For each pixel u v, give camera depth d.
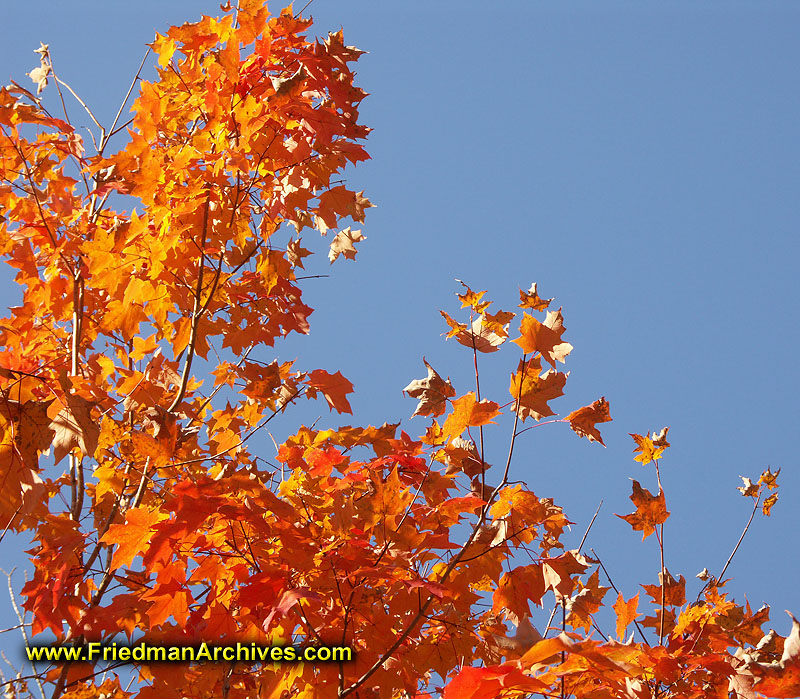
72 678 3.14
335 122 3.67
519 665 1.84
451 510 2.95
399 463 3.21
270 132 3.67
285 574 2.82
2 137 3.95
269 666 2.97
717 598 3.17
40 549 3.23
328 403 3.70
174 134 3.93
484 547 3.02
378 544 2.94
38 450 2.49
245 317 4.00
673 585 3.17
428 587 2.67
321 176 3.91
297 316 4.07
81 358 4.12
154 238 3.66
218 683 3.20
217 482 2.73
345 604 2.93
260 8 3.54
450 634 3.21
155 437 3.01
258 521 2.69
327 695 2.94
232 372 3.77
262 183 3.86
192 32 3.77
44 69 4.38
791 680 2.22
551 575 2.98
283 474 3.67
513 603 3.04
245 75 3.62
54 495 3.91
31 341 4.02
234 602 2.94
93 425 2.56
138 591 3.18
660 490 3.23
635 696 2.44
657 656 2.48
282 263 3.98
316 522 3.11
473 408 2.92
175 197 3.57
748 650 2.98
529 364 2.86
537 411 2.85
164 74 3.99
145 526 2.81
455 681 1.86
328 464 3.20
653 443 3.25
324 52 3.76
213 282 3.73
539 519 2.97
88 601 3.36
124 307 3.69
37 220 3.97
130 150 3.55
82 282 3.94
